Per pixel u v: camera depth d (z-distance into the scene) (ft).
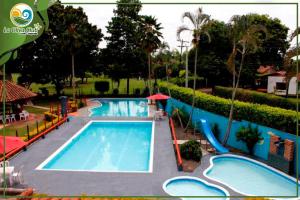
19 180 48.16
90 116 111.04
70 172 53.72
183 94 101.60
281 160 57.11
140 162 66.59
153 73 177.47
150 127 100.27
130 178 51.19
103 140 84.64
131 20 174.29
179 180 51.60
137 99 164.55
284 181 54.60
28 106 136.56
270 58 167.43
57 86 161.68
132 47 172.65
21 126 94.22
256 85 168.86
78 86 214.48
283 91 153.07
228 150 69.62
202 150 68.95
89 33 162.81
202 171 55.36
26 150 67.26
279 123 60.03
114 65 169.27
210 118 82.48
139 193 45.19
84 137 87.45
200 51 162.91
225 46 159.43
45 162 59.31
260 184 53.21
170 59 196.13
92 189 46.62
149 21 135.95
